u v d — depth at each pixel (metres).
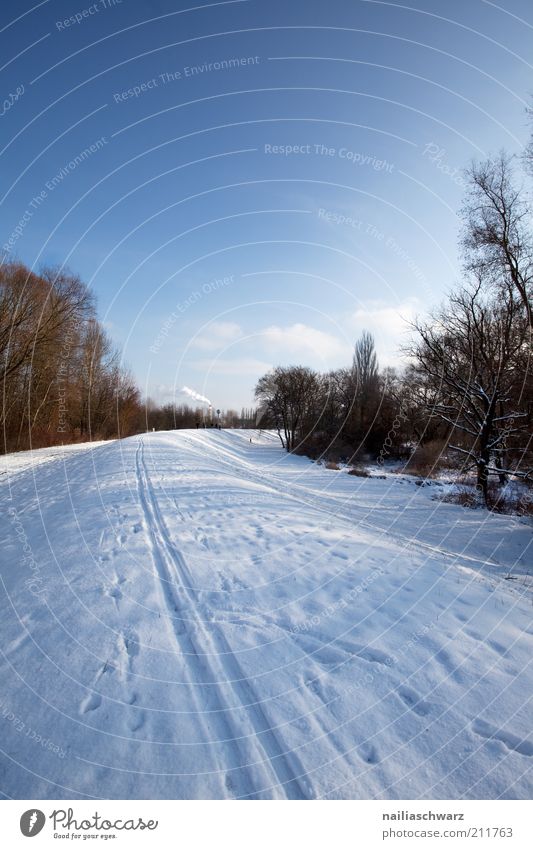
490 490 15.72
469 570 6.34
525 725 3.00
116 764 2.70
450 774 2.65
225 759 2.73
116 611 4.39
